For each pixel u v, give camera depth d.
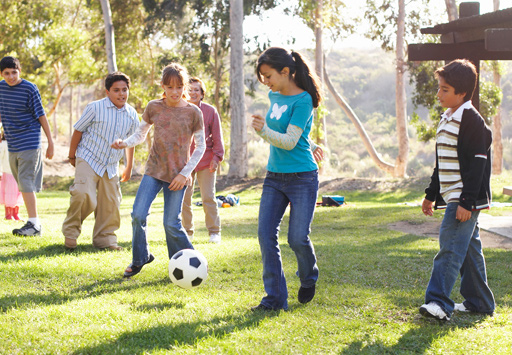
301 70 3.96
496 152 28.14
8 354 3.15
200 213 12.14
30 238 6.36
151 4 25.72
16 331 3.47
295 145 3.88
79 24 33.16
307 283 4.14
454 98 3.84
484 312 4.09
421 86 24.25
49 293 4.39
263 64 3.92
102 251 5.96
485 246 7.52
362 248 6.97
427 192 4.18
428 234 8.84
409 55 8.98
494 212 11.24
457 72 3.78
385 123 61.31
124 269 5.16
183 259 4.45
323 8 25.50
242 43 20.80
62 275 4.88
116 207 6.12
